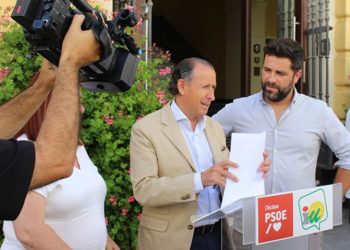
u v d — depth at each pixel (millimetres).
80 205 1982
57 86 1308
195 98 2238
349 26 6055
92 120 3029
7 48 3143
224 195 1992
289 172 2523
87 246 2014
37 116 1915
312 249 2090
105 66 1475
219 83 9148
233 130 2729
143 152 2195
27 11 1319
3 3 4133
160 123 2260
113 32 1533
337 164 2658
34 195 1813
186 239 2170
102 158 3123
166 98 3326
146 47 4398
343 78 6094
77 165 2078
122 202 3119
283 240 1933
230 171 2031
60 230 1941
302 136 2529
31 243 1754
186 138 2307
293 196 1905
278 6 6133
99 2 4273
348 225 5039
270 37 8445
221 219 2010
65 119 1277
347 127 4715
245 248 1875
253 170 2049
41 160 1222
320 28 5891
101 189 2143
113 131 3141
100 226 2086
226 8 8844
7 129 1724
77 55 1332
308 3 5957
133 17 1608
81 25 1363
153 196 2092
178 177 2105
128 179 3143
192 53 9945
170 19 10523
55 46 1381
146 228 2227
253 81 8188
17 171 1190
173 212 2182
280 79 2463
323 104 2627
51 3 1331
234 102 2762
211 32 9383
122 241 3225
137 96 3205
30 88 1761
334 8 6074
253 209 1814
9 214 1201
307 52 6004
